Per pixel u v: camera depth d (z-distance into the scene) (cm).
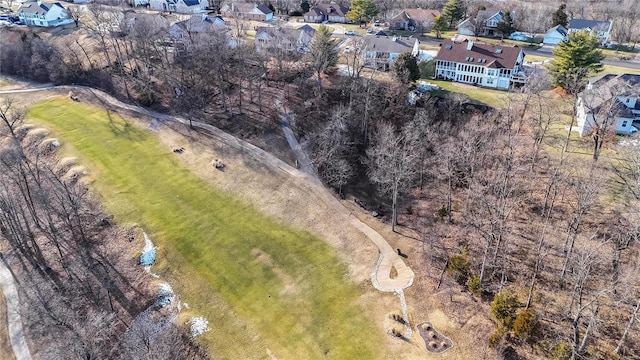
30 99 10131
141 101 9675
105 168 7950
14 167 7356
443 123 7950
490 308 5025
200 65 10212
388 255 6078
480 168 6656
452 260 5419
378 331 4994
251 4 15000
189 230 6700
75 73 10812
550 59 11275
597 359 4206
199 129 8906
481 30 13838
